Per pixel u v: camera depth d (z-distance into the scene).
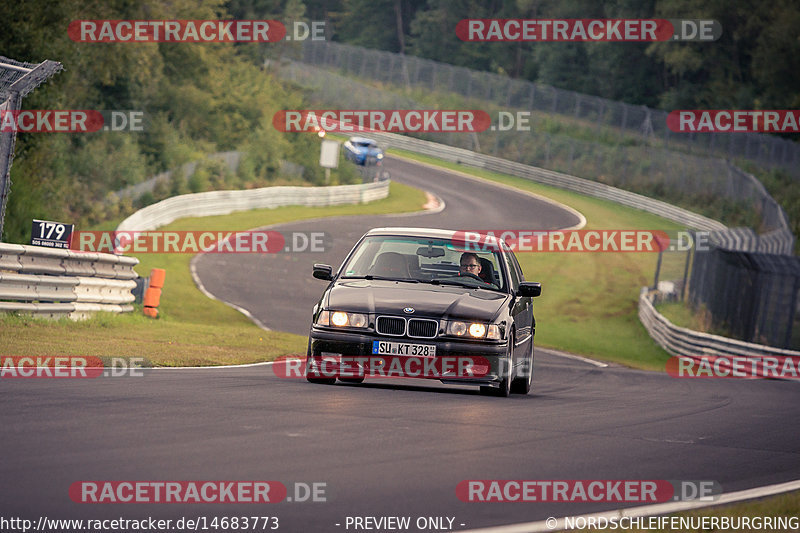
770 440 26.27
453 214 168.50
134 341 42.97
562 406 30.64
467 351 29.67
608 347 90.25
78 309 47.75
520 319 32.75
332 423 22.58
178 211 127.69
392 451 19.62
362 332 29.75
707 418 30.64
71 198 109.31
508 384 31.17
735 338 83.00
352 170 194.88
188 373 33.16
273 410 24.12
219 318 75.06
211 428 20.88
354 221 145.62
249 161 169.50
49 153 97.44
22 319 42.97
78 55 100.25
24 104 88.88
